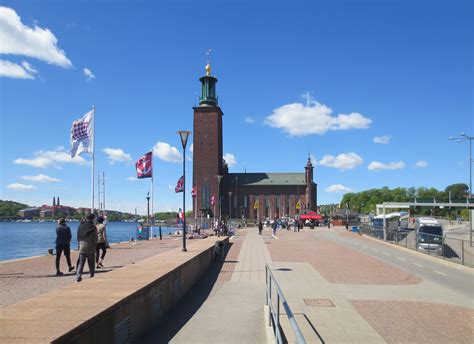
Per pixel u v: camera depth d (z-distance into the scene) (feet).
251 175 527.40
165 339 27.09
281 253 93.50
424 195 596.70
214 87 447.01
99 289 26.08
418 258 84.79
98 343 19.43
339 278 56.85
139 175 136.26
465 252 76.84
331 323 33.12
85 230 47.67
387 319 34.58
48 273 55.83
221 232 162.30
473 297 44.83
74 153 100.17
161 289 32.55
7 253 138.31
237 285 50.26
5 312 19.53
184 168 74.28
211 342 26.71
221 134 457.68
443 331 31.07
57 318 18.38
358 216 373.81
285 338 28.25
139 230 143.13
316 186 514.68
